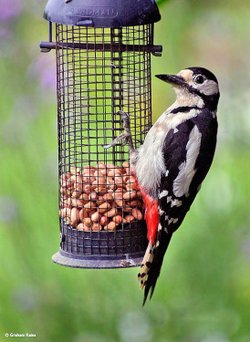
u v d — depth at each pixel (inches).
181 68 574.2
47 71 538.0
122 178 435.8
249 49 564.4
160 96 572.4
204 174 438.0
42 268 510.0
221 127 532.7
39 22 542.3
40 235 515.8
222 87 542.3
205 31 572.7
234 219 513.0
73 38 433.7
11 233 514.0
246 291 504.7
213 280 506.3
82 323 500.7
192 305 503.2
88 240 430.3
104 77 442.0
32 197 521.7
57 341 499.5
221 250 508.4
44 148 538.6
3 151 536.4
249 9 573.3
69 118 446.9
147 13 400.5
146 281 430.3
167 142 432.5
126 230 431.8
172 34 576.1
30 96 539.8
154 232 431.2
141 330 498.9
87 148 476.4
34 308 502.0
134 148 438.9
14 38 539.5
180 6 576.7
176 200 432.5
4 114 541.3
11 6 536.1
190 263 509.0
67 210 435.5
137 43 453.4
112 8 397.7
